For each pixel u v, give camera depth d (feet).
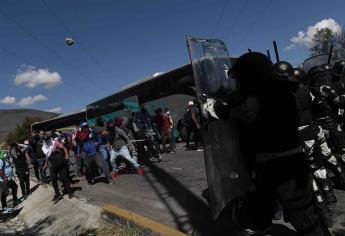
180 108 65.77
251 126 11.27
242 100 11.35
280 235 15.85
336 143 19.48
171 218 21.77
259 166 11.41
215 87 14.35
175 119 66.18
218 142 12.64
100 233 23.21
